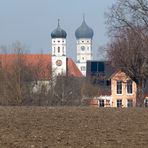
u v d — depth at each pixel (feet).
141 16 560.61
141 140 180.65
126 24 569.64
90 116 258.57
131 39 567.18
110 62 609.01
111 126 219.00
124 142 176.04
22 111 281.13
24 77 595.88
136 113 279.08
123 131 203.51
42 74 622.13
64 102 585.22
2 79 572.10
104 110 302.25
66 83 639.76
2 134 190.70
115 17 572.51
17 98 550.36
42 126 216.13
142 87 576.20
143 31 564.71
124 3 569.64
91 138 183.42
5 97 547.49
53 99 577.43
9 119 239.30
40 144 169.58
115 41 581.12
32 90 574.15
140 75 573.74
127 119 246.68
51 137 184.55
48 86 596.29
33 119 240.73
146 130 207.21
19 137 183.83
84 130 204.74
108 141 177.58
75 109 305.94
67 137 185.16
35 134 191.83
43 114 264.31
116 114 271.69
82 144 170.50
